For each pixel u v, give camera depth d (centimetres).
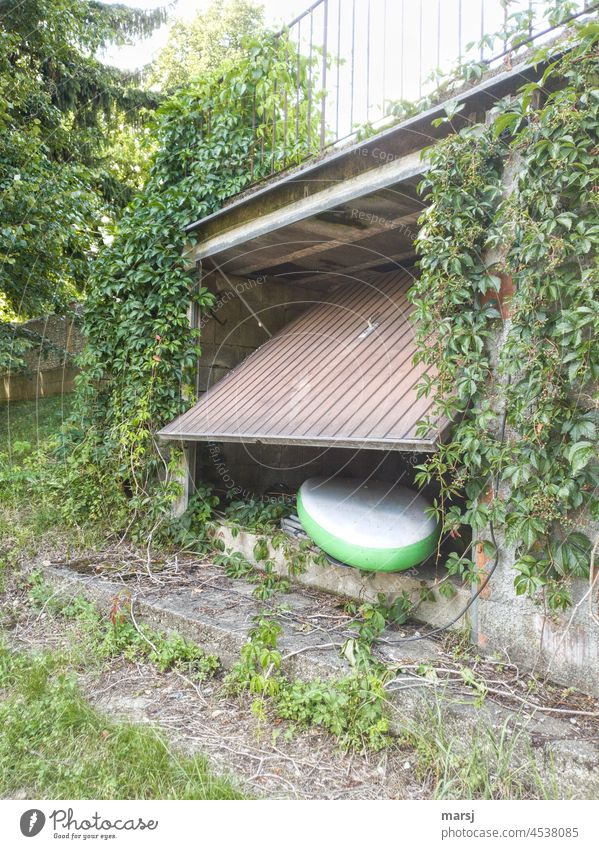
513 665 341
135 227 668
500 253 348
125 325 668
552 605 316
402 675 334
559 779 261
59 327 1164
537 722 287
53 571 552
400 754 309
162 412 652
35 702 348
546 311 315
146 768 289
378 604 418
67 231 946
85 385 724
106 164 1342
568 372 304
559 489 307
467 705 303
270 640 362
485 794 262
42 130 1123
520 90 318
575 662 318
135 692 381
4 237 865
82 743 312
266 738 328
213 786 275
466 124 372
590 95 292
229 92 644
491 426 351
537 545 330
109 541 645
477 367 346
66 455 730
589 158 291
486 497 357
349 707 324
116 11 1312
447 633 390
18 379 1175
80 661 417
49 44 1102
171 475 657
